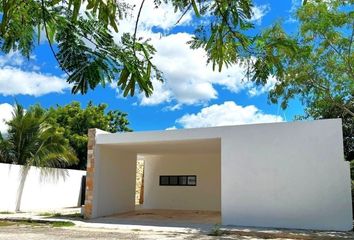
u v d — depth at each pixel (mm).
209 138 12258
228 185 11758
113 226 11617
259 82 2840
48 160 17938
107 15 2047
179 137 12609
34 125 17344
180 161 18672
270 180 11305
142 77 2365
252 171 11547
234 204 11609
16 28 2539
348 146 17609
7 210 15484
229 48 2766
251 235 10117
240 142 11805
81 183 19812
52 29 2285
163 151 16422
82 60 2229
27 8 2357
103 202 14172
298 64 12086
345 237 9344
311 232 10086
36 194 16953
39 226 11945
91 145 13891
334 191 10570
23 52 2652
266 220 11172
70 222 12359
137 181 21797
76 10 1990
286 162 11195
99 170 13945
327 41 12242
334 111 17266
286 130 11328
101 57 2270
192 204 18047
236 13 2514
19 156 17016
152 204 18875
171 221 12961
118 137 13484
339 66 12508
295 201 10938
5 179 15500
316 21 12156
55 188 18062
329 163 10727
